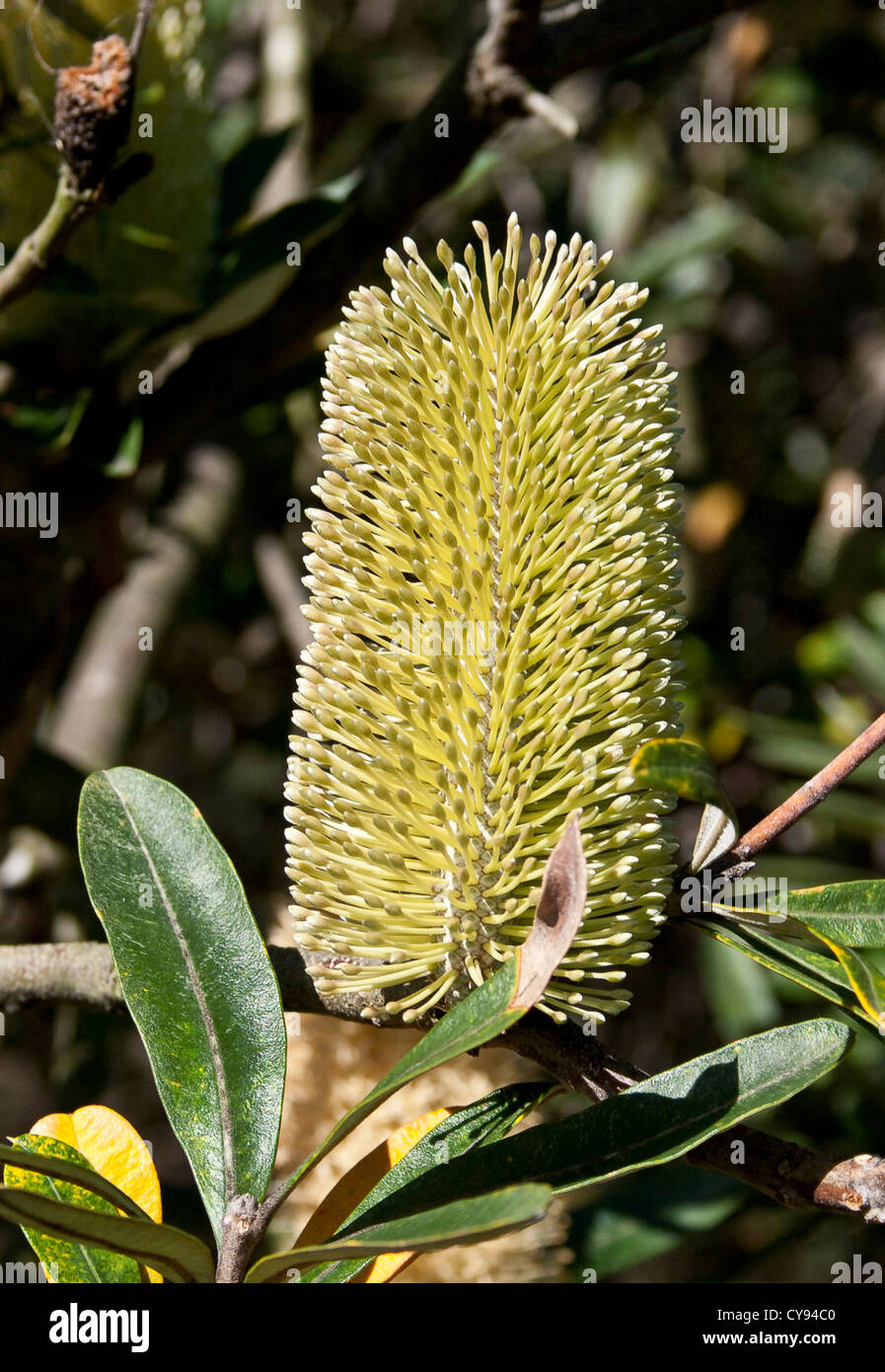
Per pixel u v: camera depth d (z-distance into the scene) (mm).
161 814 745
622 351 716
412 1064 680
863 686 1464
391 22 2123
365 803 705
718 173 1786
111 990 790
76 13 863
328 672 705
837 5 1659
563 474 706
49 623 966
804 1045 709
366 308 711
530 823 701
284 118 1584
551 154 1939
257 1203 703
